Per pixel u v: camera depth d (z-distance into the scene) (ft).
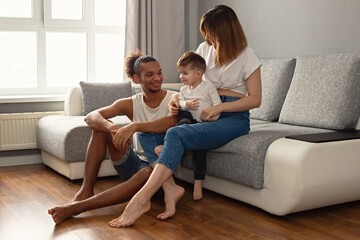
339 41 11.55
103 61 16.26
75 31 15.51
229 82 9.53
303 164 8.18
